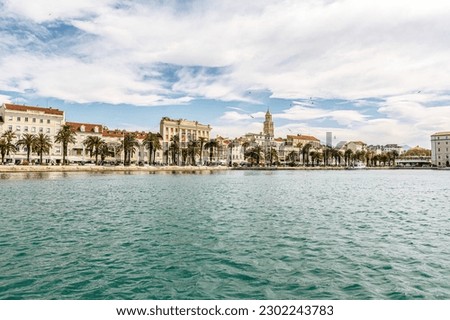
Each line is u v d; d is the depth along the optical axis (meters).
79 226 21.16
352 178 89.25
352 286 11.44
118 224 21.92
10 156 102.56
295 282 11.80
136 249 15.87
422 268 13.19
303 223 22.59
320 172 136.50
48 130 111.38
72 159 118.00
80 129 122.88
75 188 47.06
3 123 102.50
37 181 58.12
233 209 29.09
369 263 13.80
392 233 19.50
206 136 166.00
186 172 111.06
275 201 35.09
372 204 33.19
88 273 12.58
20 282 11.67
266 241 17.48
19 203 31.25
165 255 14.91
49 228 20.44
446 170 174.12
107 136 132.00
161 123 153.25
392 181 75.94
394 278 12.15
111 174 87.50
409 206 31.83
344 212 27.69
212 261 14.07
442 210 29.17
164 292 10.95
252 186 55.84
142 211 27.58
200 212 27.27
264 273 12.66
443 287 11.33
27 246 16.23
